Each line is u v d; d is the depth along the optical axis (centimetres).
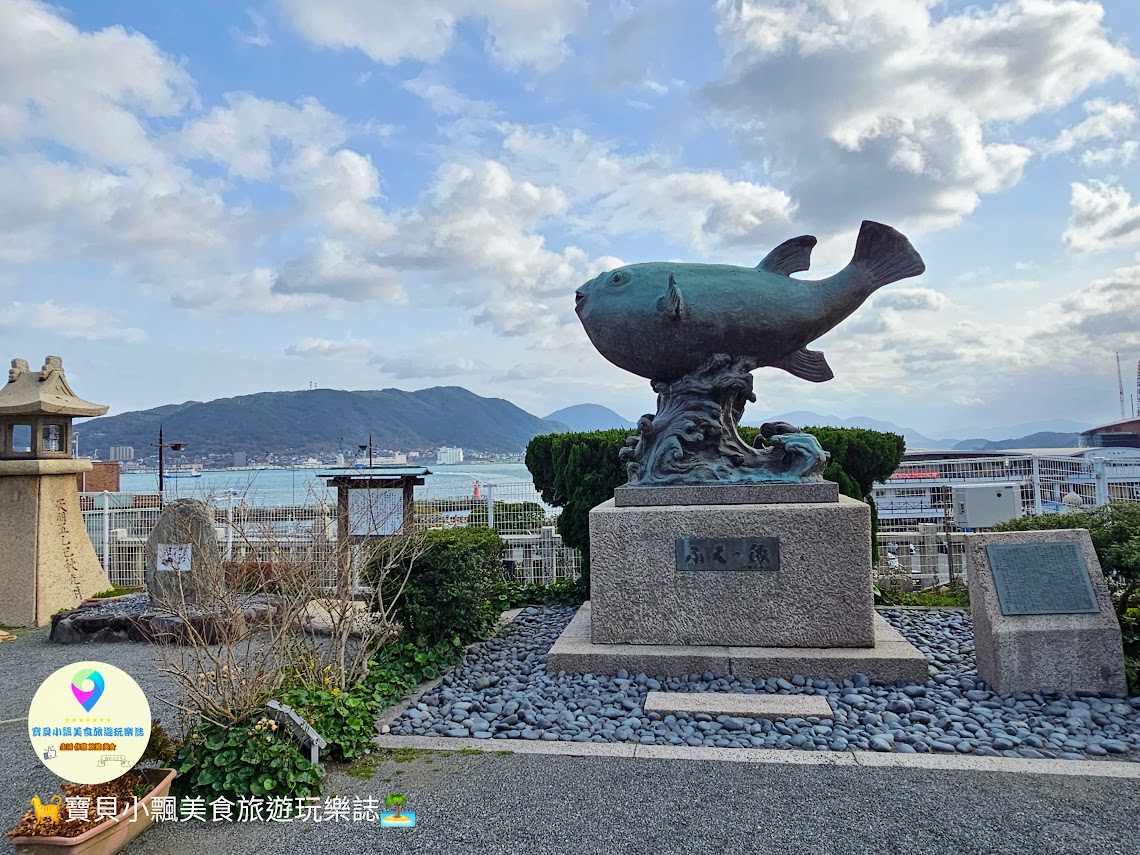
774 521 551
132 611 822
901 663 514
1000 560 511
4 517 920
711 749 409
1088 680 477
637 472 638
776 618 549
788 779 367
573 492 878
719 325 605
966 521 1082
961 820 322
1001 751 405
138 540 1115
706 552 559
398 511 804
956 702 473
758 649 544
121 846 315
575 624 649
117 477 2081
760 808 337
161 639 735
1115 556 512
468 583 636
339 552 598
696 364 628
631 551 569
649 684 520
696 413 620
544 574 1001
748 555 554
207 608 554
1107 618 483
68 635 785
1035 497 1319
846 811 332
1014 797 342
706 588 559
